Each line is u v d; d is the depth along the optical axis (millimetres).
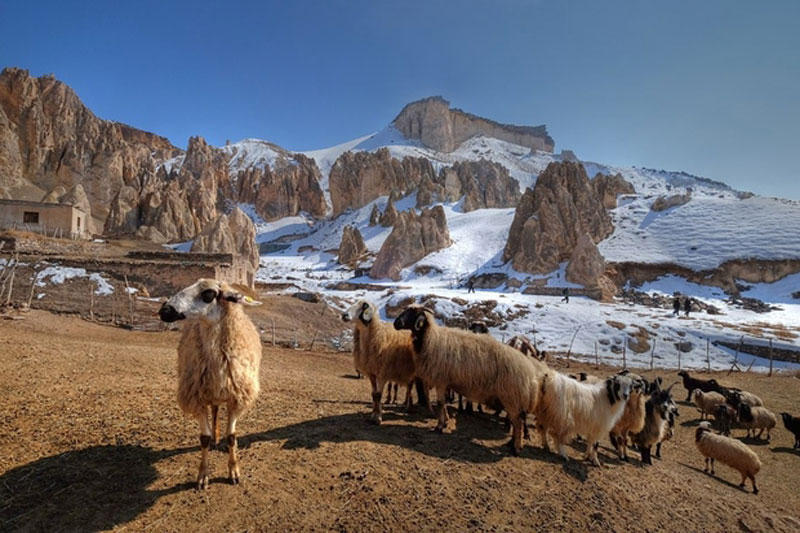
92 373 10047
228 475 5441
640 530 5844
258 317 28297
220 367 5129
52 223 44531
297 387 11172
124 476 5305
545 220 58344
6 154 64938
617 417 7746
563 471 6992
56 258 28281
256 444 6469
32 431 6305
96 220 70938
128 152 80062
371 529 4895
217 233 58625
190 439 6496
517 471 6703
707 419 15148
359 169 130000
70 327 18328
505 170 147500
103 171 73062
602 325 32469
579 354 27844
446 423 8234
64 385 8648
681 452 11453
